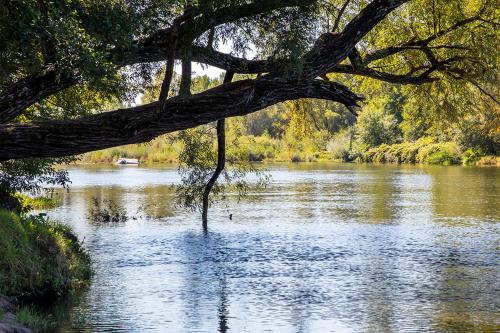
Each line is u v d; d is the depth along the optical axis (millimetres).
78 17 11297
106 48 11594
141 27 11930
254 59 14094
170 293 17625
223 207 40312
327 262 22625
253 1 12602
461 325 14508
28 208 25078
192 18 12250
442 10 19328
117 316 14961
